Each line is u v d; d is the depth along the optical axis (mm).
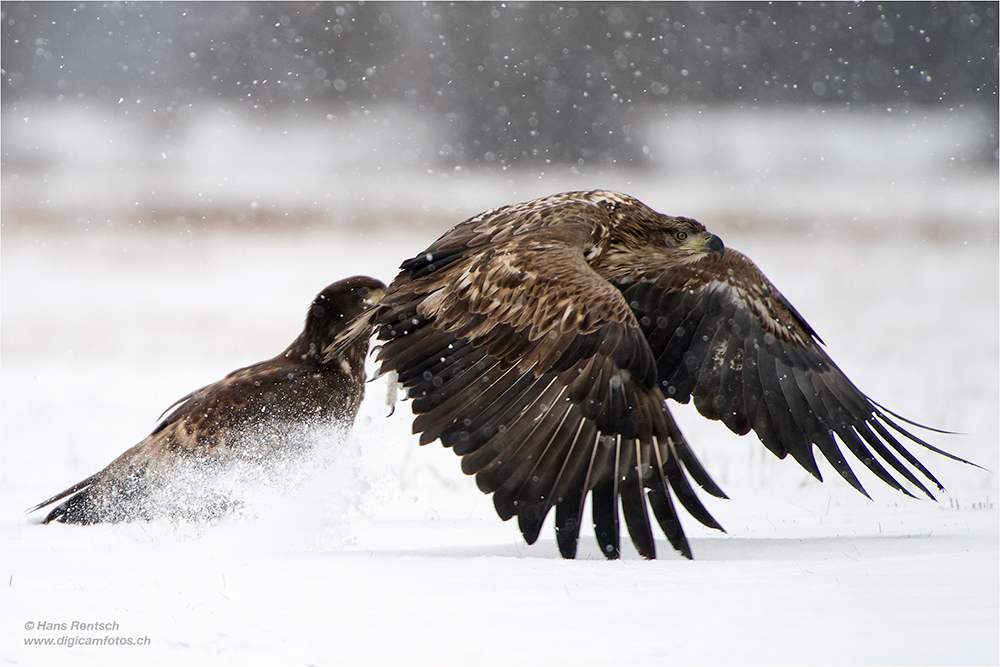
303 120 75375
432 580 6211
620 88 78000
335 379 9320
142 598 5848
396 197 53031
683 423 17656
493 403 6973
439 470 13391
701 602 5613
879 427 8289
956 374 21641
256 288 32719
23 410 18125
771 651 4785
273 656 4855
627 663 4668
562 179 64250
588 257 8719
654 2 80250
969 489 11750
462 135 74688
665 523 6770
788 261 37906
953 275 35969
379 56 76750
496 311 7152
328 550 7988
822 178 64312
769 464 13891
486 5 77062
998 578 6145
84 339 25641
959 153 73250
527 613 5438
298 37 77500
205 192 52156
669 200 51844
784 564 6648
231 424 8938
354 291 9320
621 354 6879
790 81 81000
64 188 51906
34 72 77188
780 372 8617
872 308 30562
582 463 6793
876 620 5223
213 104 77000
